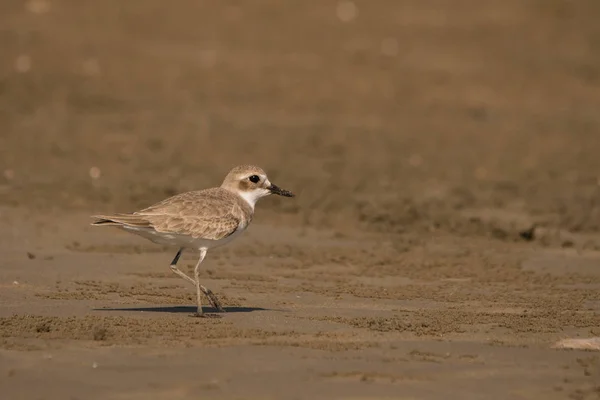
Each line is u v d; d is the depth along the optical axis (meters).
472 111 27.75
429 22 34.25
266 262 14.18
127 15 33.22
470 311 11.37
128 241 15.10
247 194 11.63
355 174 21.39
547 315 11.17
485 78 30.38
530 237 16.44
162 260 13.94
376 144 24.31
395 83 29.50
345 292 12.38
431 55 31.78
